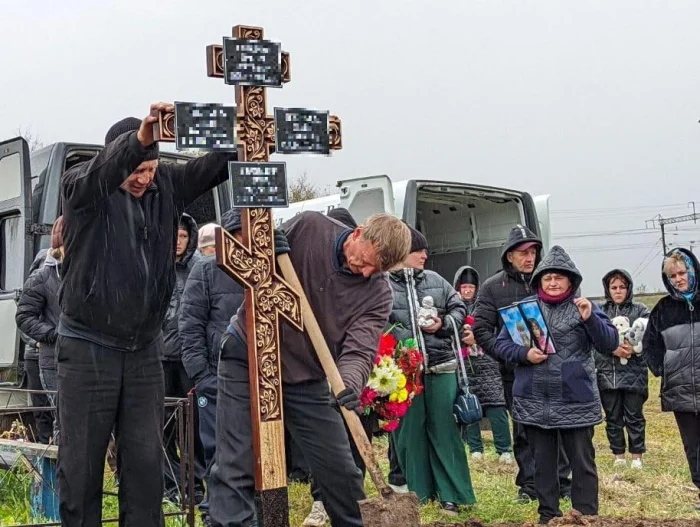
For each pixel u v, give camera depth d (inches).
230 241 144.2
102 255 144.4
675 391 256.5
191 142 141.3
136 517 152.4
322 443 155.0
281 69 148.2
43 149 299.7
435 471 257.3
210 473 154.9
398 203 366.9
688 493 296.5
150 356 152.9
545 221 428.8
